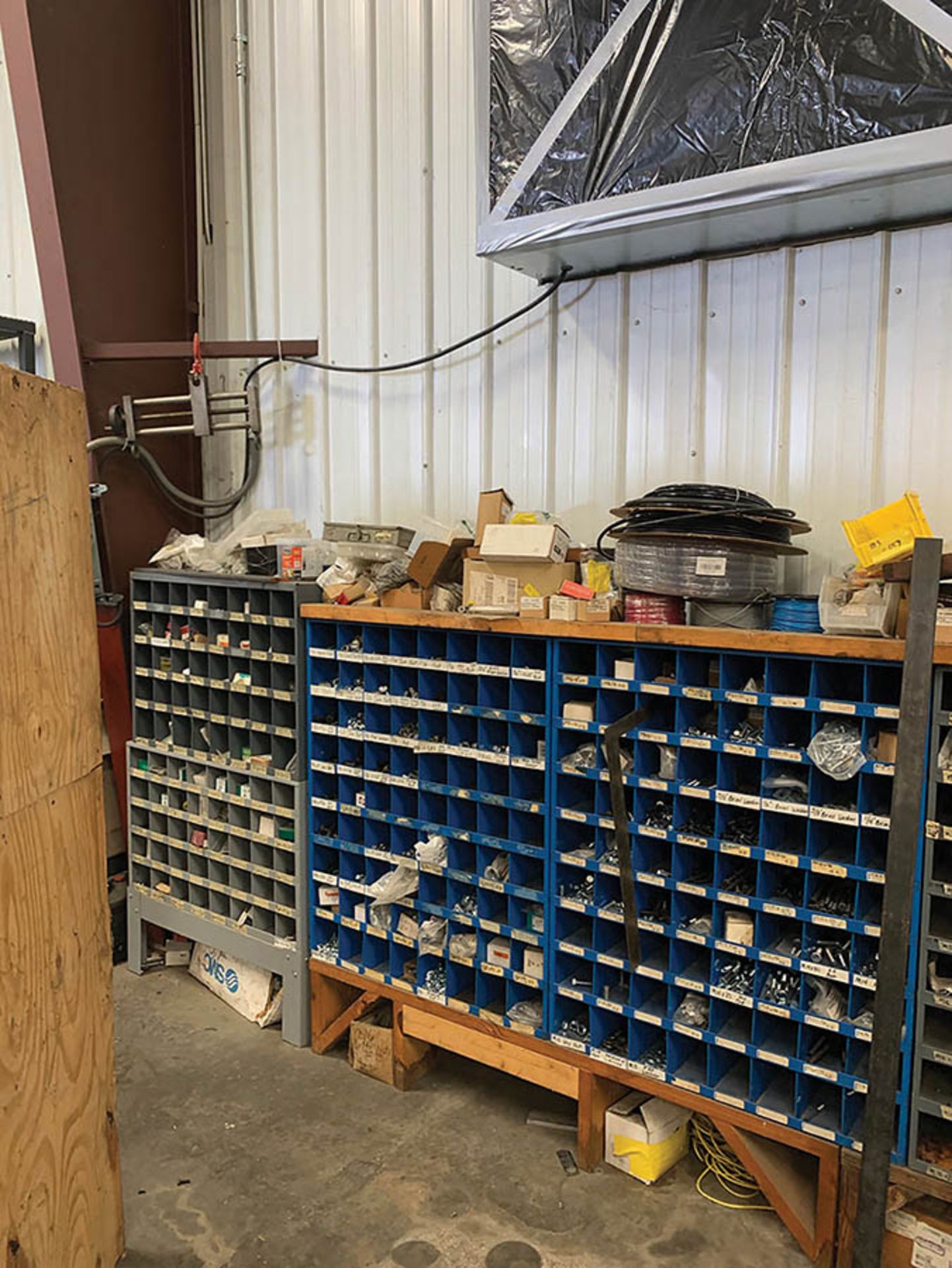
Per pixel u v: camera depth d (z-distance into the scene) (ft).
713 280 7.69
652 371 8.07
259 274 11.04
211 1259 6.07
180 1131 7.42
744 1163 6.27
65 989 5.25
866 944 5.98
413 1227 6.35
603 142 6.71
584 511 8.57
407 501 9.92
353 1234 6.28
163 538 11.53
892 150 5.62
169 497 11.32
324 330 10.46
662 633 6.19
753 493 7.41
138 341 11.29
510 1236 6.27
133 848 10.39
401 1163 7.03
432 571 7.70
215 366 11.59
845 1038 6.19
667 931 6.50
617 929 7.09
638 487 8.22
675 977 6.47
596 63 6.64
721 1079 6.49
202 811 9.64
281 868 8.96
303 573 8.91
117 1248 5.96
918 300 6.81
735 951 6.22
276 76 10.66
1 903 4.63
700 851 6.89
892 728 5.78
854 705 5.56
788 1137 6.06
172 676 9.80
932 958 5.74
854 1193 5.77
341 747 8.41
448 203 9.34
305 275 10.59
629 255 7.77
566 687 7.02
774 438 7.49
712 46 6.18
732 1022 6.52
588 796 7.25
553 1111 7.70
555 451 8.72
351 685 8.37
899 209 6.48
